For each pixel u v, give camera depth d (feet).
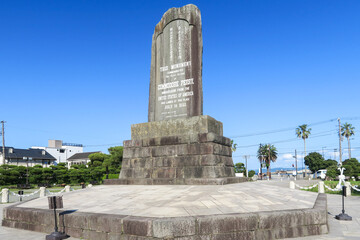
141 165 53.78
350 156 257.75
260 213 27.25
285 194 37.17
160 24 59.62
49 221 32.42
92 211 31.45
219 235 25.54
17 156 231.71
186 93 55.06
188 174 49.21
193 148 49.93
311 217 28.58
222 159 51.62
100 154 206.18
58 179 152.25
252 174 242.37
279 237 27.09
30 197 87.66
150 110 58.18
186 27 56.90
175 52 57.26
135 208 30.94
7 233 32.83
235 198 33.24
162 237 24.44
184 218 25.31
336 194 77.25
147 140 54.24
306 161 264.93
